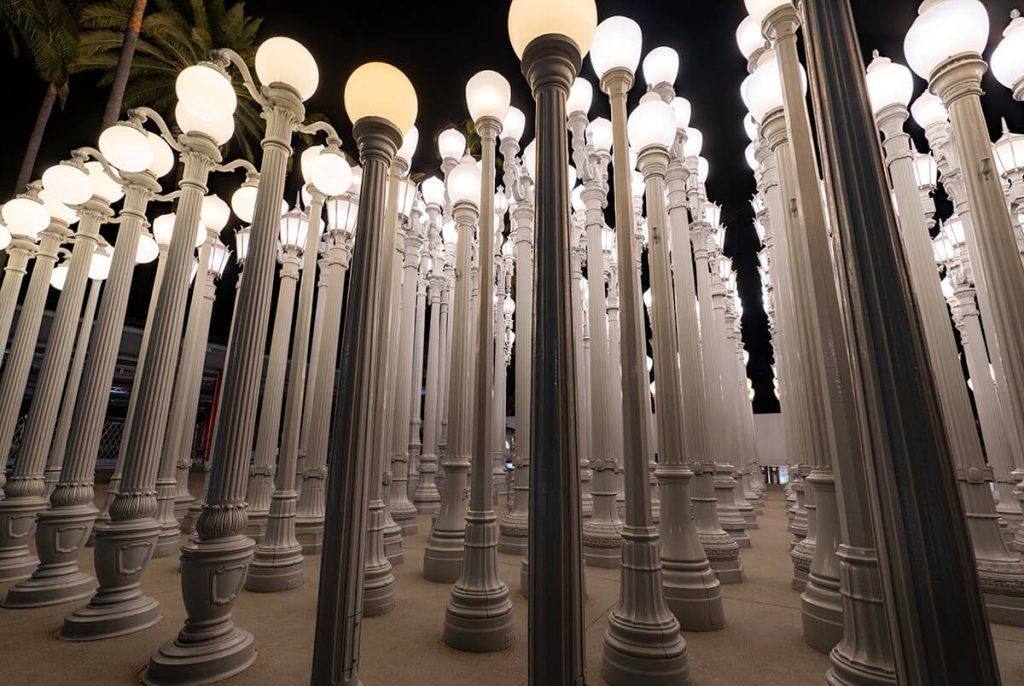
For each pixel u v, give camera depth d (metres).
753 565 5.82
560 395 1.84
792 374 7.44
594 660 3.21
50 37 12.66
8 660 3.20
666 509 3.97
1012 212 5.80
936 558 1.19
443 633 3.59
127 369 20.84
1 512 4.97
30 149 12.66
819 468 3.66
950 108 3.48
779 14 3.17
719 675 3.01
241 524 3.31
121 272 4.89
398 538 5.78
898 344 1.30
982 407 7.68
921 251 4.47
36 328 5.93
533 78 2.25
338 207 6.09
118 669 3.09
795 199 3.96
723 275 9.80
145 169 4.80
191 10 15.16
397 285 6.17
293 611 4.16
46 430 5.33
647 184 4.12
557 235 1.99
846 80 1.50
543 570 1.74
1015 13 3.87
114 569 3.72
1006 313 3.20
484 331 3.85
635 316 3.12
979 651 1.14
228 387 3.40
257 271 3.56
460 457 5.16
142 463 3.90
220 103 3.76
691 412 5.41
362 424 2.44
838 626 3.28
